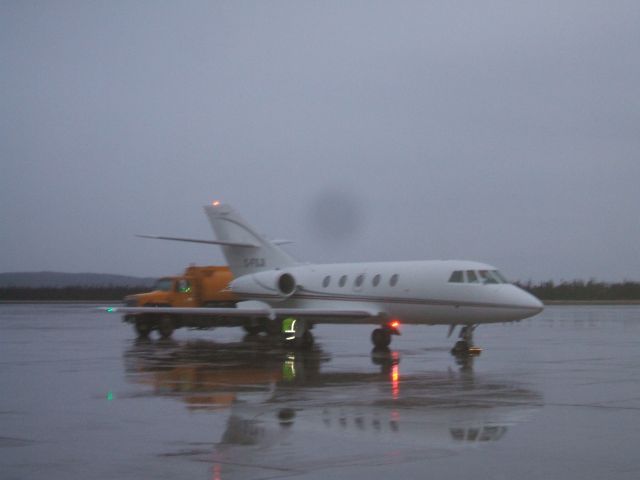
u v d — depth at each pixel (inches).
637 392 736.3
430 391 752.3
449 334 1293.1
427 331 1872.5
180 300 1689.2
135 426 580.1
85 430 566.3
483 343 1389.0
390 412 628.1
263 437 533.6
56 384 825.5
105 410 653.9
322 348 1350.9
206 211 1667.1
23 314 2886.3
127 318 1656.0
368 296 1359.5
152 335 1830.7
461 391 749.9
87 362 1073.5
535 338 1505.9
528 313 1186.0
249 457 476.1
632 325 1929.1
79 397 730.2
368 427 565.0
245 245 1595.7
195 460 470.6
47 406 676.7
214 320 1680.6
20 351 1254.3
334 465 453.1
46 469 453.1
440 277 1269.7
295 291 1475.1
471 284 1233.4
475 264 1262.3
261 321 1724.9
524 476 427.5
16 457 482.9
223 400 705.0
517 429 553.9
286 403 682.2
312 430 556.1
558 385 789.9
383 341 1353.3
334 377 882.8
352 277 1401.3
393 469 443.2
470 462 458.0
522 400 688.4
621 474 430.6
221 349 1327.5
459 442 512.1
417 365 1014.4
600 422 580.1
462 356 1147.9
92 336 1660.9
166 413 636.1
